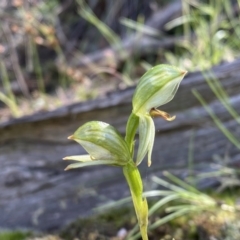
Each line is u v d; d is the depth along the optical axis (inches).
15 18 36.4
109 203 20.6
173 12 36.5
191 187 20.3
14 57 34.9
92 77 34.6
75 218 20.6
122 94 21.4
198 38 31.4
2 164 21.9
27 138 21.9
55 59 38.2
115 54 35.3
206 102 21.6
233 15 32.9
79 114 21.4
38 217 20.7
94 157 16.0
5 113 30.0
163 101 15.8
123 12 42.3
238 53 27.7
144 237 16.2
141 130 15.9
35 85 35.9
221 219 19.3
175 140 21.5
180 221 19.4
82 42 41.6
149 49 34.8
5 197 21.4
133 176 16.0
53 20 38.9
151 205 20.1
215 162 21.3
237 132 21.5
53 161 21.7
